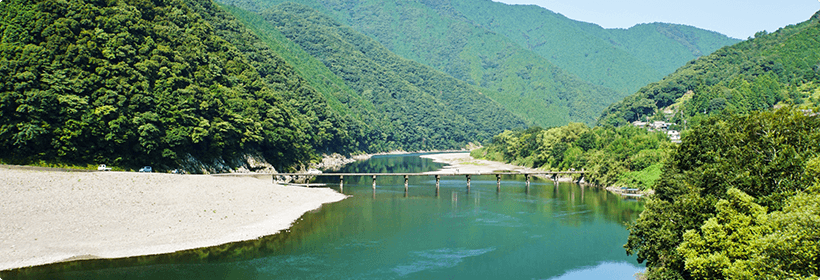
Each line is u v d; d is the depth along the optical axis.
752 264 38.16
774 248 36.06
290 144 173.25
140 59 129.00
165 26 159.25
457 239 79.94
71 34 114.81
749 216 43.06
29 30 110.00
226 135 138.75
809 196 37.88
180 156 126.94
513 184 157.25
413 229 86.25
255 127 152.50
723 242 42.69
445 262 68.06
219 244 70.31
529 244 77.56
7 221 65.25
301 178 164.38
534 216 98.44
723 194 50.75
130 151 116.62
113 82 114.75
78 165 105.94
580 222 92.94
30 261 58.12
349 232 82.69
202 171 132.00
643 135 178.62
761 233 41.00
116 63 122.12
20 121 97.56
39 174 79.12
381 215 97.62
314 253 69.88
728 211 44.00
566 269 66.00
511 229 87.00
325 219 91.69
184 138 123.38
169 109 125.69
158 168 121.44
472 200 119.00
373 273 62.78
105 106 108.88
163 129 122.88
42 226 66.44
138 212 76.38
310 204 104.69
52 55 108.31
